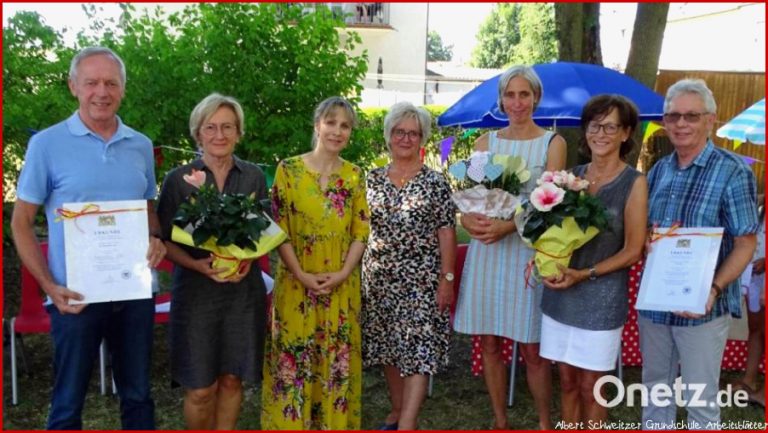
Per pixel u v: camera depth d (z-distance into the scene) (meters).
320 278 2.69
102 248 2.29
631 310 3.79
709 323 2.47
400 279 2.91
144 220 2.34
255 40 4.77
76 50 4.82
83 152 2.31
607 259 2.50
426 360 2.91
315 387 2.83
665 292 2.41
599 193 2.56
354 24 18.50
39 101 4.64
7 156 4.93
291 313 2.75
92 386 3.81
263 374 2.90
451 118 5.32
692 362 2.51
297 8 4.91
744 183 2.39
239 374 2.62
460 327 3.11
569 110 4.60
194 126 2.52
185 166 2.57
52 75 4.84
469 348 4.63
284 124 4.81
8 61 4.66
